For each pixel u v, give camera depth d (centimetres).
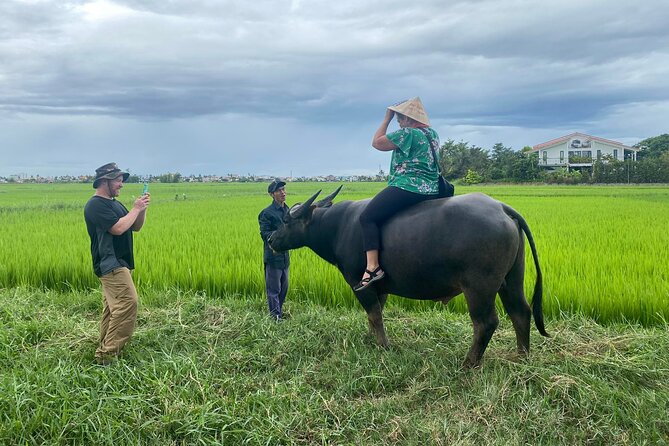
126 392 427
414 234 467
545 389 421
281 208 679
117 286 505
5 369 488
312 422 391
